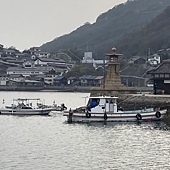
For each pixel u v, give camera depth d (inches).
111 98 2974.9
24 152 1866.4
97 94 3782.0
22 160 1720.0
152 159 1734.7
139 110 2997.0
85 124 2844.5
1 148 1951.3
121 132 2433.6
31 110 3543.3
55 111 3752.5
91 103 2982.3
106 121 2923.2
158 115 2915.8
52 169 1588.3
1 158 1749.5
